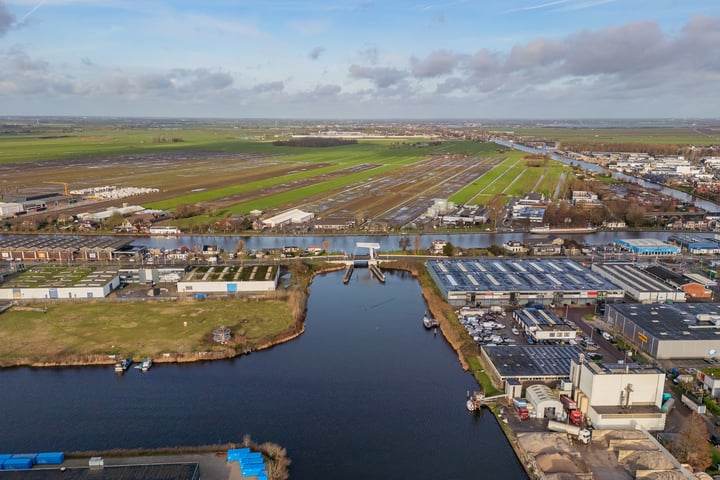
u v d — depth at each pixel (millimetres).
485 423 79625
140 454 69438
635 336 102750
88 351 98562
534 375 87688
